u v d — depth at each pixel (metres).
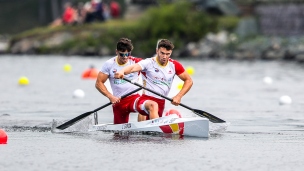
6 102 61.75
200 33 159.75
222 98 66.38
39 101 62.88
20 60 146.00
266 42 149.12
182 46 158.12
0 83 85.38
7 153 34.47
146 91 42.75
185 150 35.66
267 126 46.31
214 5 169.38
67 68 111.69
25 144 37.34
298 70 110.38
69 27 180.50
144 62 42.06
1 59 151.00
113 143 37.75
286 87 80.12
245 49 149.12
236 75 99.00
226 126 43.31
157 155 34.00
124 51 41.81
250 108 57.66
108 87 43.56
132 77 43.06
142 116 43.84
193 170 30.52
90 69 96.00
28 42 182.75
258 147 37.12
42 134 41.38
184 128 40.81
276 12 157.50
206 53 153.00
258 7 162.50
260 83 85.62
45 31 183.88
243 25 160.50
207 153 34.88
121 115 43.53
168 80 42.59
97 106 58.72
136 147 36.34
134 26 167.62
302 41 146.75
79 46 172.00
